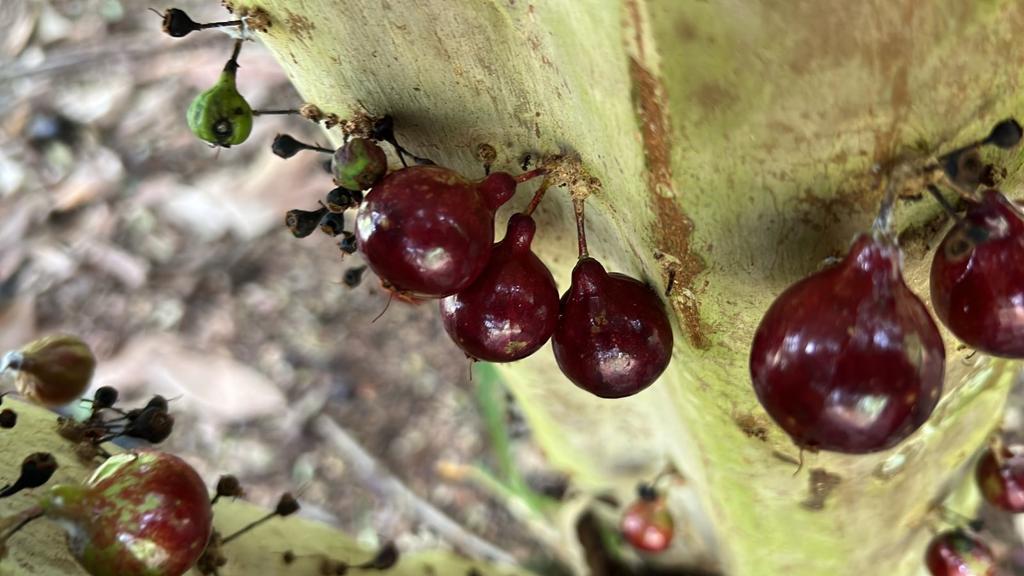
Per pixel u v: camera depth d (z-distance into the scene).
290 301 0.42
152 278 0.43
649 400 0.25
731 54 0.10
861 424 0.11
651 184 0.12
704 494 0.24
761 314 0.14
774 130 0.11
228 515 0.21
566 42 0.11
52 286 0.43
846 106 0.11
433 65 0.15
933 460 0.21
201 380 0.40
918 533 0.25
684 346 0.16
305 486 0.34
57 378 0.16
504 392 0.35
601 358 0.14
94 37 0.49
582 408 0.28
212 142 0.15
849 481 0.20
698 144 0.11
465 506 0.37
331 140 0.19
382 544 0.25
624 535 0.29
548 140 0.14
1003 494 0.22
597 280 0.14
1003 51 0.11
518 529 0.36
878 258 0.11
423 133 0.16
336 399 0.40
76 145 0.46
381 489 0.38
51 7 0.50
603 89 0.11
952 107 0.11
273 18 0.15
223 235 0.44
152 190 0.44
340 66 0.16
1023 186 0.14
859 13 0.10
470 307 0.13
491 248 0.13
